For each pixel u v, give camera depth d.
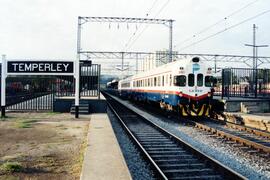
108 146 9.46
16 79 25.56
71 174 7.18
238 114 19.14
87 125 14.95
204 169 8.43
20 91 25.70
